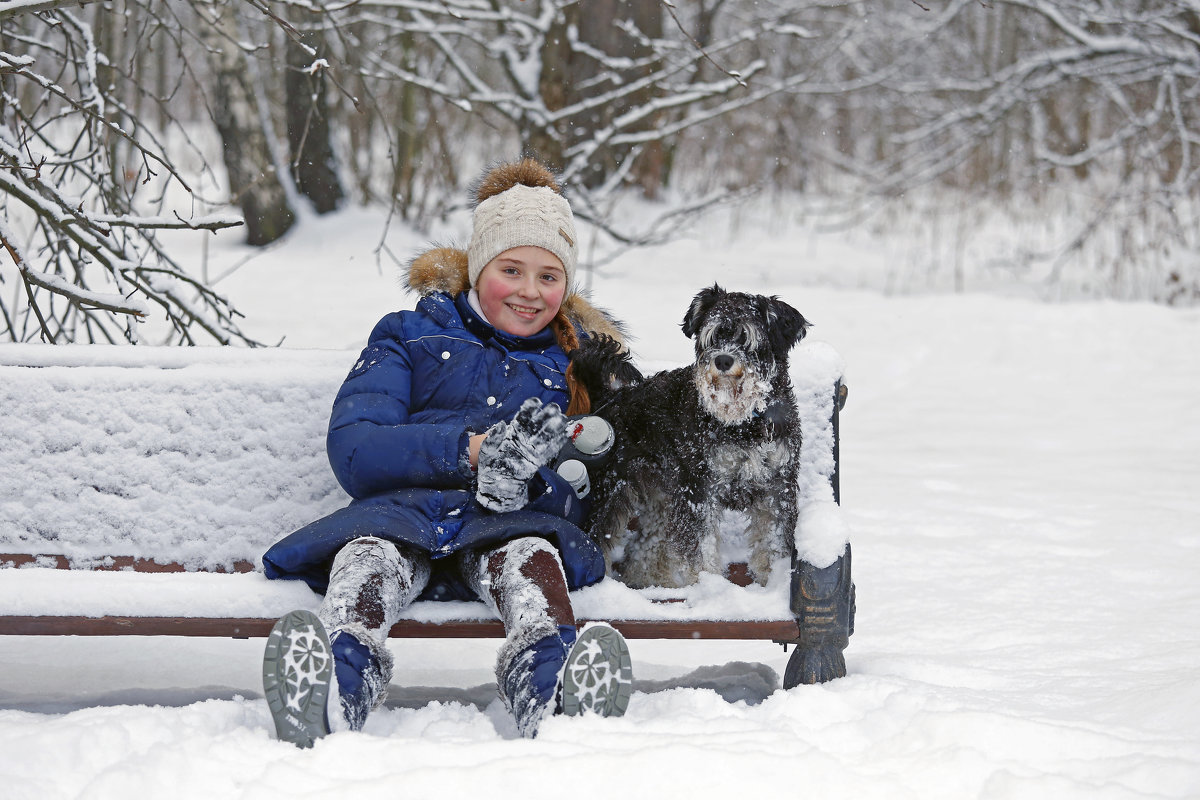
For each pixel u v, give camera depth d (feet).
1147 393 26.53
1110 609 12.62
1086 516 16.83
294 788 6.96
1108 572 14.08
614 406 10.43
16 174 12.50
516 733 8.79
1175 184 38.52
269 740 7.68
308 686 7.42
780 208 57.31
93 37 16.11
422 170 44.11
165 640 12.07
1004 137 57.77
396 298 33.81
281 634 7.39
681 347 29.53
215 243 40.73
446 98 19.56
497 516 9.08
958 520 16.67
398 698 10.00
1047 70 42.93
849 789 7.17
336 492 10.19
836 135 67.62
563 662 8.04
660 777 7.16
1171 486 18.81
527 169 11.10
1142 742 8.04
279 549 8.80
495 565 8.75
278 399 10.27
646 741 7.62
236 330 15.05
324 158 41.27
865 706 8.79
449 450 9.15
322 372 10.36
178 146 55.36
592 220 37.47
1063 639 11.53
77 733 7.64
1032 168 49.39
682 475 9.84
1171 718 8.64
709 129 56.13
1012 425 24.00
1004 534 15.97
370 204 43.65
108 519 10.00
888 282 42.93
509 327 10.52
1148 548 15.14
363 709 7.86
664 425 10.03
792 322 10.30
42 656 11.42
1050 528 16.20
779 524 9.89
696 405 9.83
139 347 10.46
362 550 8.55
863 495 18.30
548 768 7.14
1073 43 44.01
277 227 40.65
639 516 10.61
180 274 14.88
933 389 27.61
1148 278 41.24
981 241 50.75
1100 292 40.24
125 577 8.96
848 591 9.14
